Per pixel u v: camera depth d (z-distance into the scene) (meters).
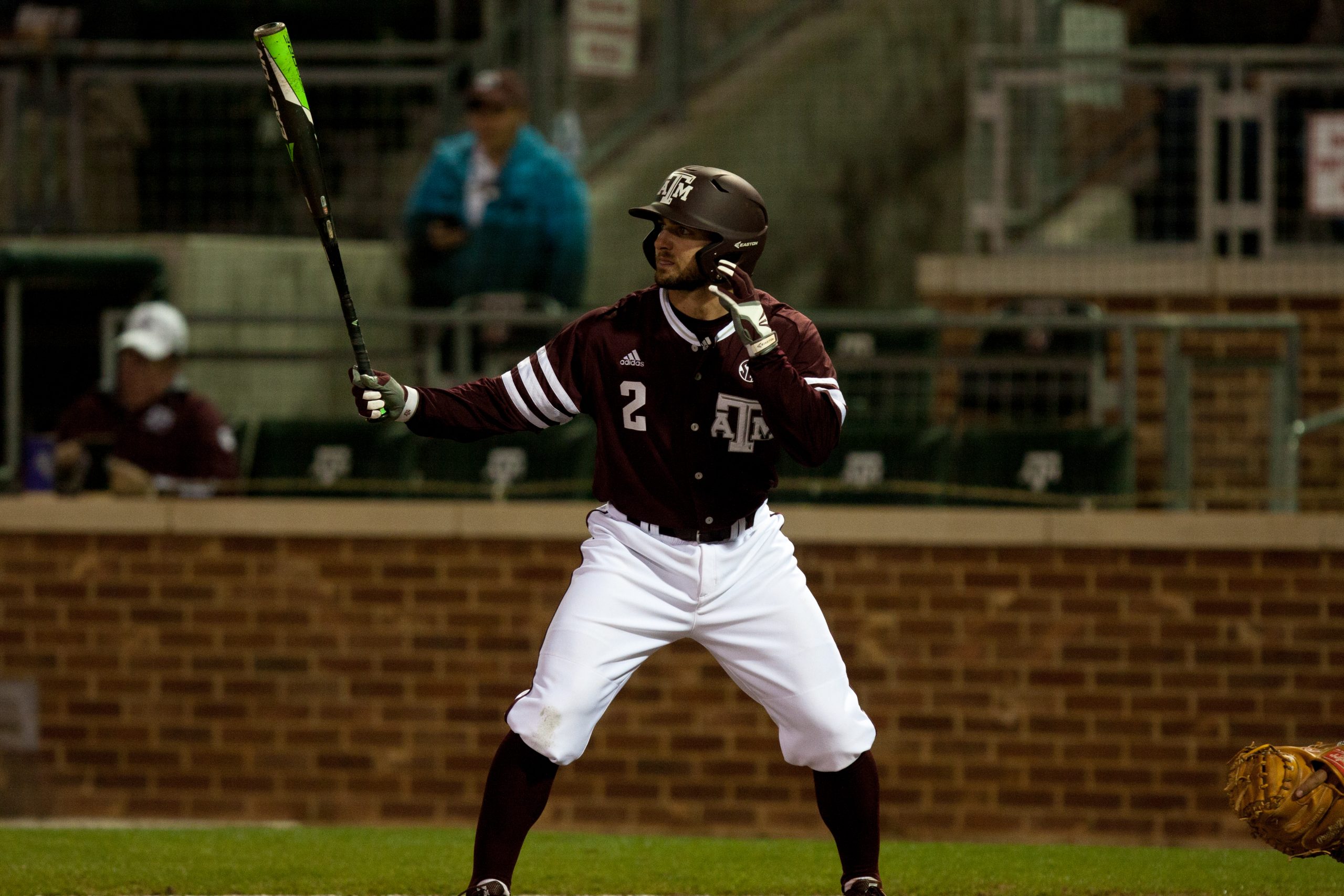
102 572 28.27
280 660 27.94
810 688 13.87
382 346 36.25
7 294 31.98
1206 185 34.97
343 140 36.38
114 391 30.38
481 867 13.60
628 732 27.17
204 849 20.34
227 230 36.09
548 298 32.91
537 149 33.09
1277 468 29.92
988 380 31.06
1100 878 17.92
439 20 36.94
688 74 45.06
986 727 26.88
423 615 27.70
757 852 20.55
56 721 28.28
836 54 45.78
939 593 26.98
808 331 13.73
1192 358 31.86
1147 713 26.66
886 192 45.47
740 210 13.13
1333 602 26.42
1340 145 34.38
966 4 46.47
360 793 27.70
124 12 36.97
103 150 36.12
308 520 27.86
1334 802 14.05
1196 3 35.88
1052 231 36.09
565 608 13.73
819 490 28.44
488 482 29.36
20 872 18.08
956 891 17.03
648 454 13.59
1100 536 26.62
